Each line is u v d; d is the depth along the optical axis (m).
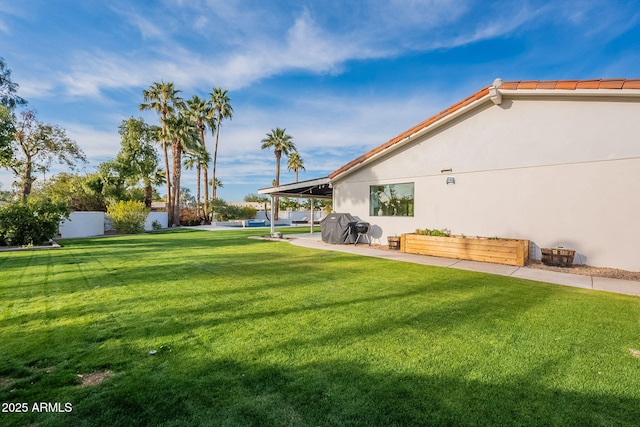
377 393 2.37
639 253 6.80
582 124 7.52
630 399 2.31
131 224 20.77
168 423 2.05
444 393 2.38
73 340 3.36
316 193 17.31
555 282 6.05
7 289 5.57
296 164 46.28
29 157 21.73
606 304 4.62
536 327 3.72
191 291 5.40
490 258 8.27
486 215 9.19
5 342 3.31
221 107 33.09
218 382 2.53
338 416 2.11
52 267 7.73
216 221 31.25
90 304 4.67
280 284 5.90
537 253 8.25
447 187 10.07
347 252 10.34
